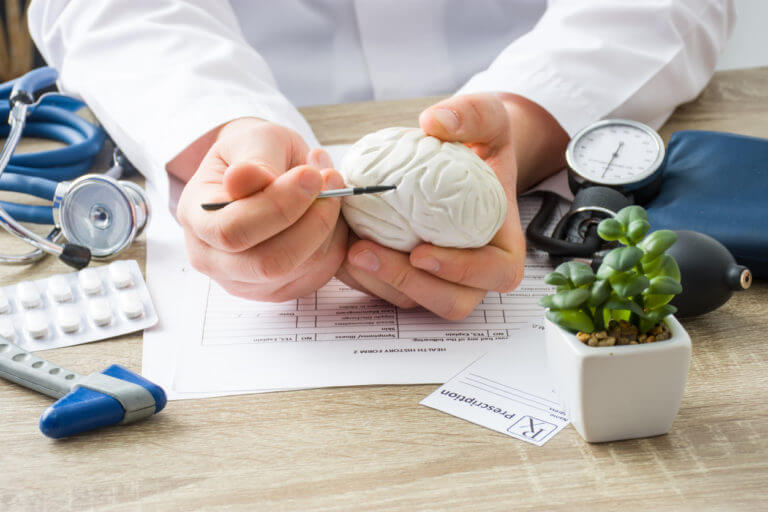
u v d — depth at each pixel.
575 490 0.43
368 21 1.11
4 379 0.54
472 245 0.55
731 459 0.46
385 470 0.45
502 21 1.15
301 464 0.46
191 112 0.75
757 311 0.61
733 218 0.63
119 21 0.89
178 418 0.50
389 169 0.52
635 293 0.42
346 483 0.44
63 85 0.93
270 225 0.47
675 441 0.47
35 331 0.58
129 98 0.80
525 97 0.81
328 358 0.56
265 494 0.44
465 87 0.88
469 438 0.48
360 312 0.62
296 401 0.52
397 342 0.58
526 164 0.78
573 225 0.68
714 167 0.70
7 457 0.47
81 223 0.70
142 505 0.43
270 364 0.56
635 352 0.44
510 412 0.50
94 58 0.86
